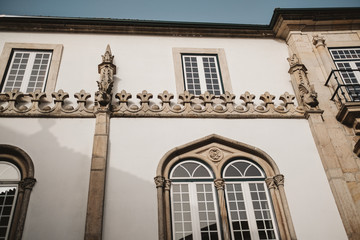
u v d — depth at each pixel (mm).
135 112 7809
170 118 7879
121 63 9117
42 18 9484
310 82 9008
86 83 8570
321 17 10281
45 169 6785
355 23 10367
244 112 8148
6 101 7844
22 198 6371
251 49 9992
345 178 7176
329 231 6543
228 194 6973
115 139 7344
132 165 7020
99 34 9758
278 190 7023
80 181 6699
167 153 7258
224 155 7508
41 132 7277
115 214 6348
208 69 9469
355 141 7863
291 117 8195
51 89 8305
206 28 10172
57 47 9211
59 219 6219
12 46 9070
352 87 8953
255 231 6555
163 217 6406
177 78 8992
